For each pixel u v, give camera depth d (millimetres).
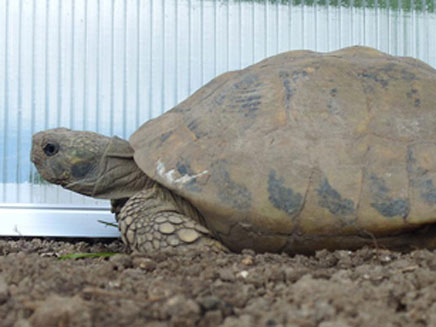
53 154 485
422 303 322
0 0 582
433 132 421
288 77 440
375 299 331
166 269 386
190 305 310
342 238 416
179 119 458
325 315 300
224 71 596
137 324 300
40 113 585
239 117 432
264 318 297
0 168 580
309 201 409
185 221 437
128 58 591
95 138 491
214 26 595
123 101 590
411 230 413
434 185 407
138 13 591
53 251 518
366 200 407
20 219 575
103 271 369
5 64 582
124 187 490
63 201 585
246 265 390
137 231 439
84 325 293
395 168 411
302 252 428
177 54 594
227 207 414
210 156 425
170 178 427
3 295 331
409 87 437
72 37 587
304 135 418
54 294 328
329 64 447
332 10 597
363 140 417
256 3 596
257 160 416
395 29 598
